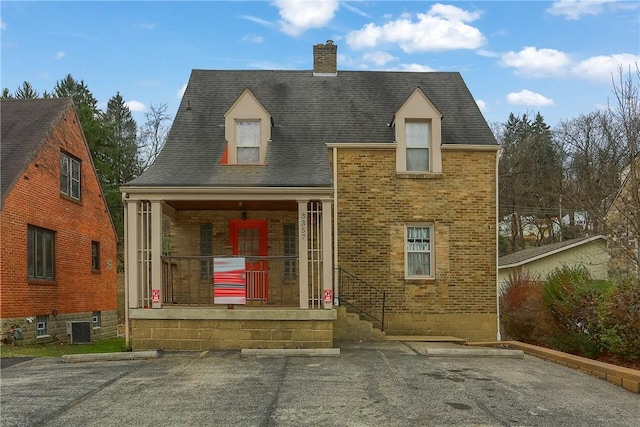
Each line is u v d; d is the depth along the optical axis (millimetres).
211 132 15359
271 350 11227
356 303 14766
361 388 8125
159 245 12148
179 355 11234
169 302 13867
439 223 15062
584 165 25625
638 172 15211
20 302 14859
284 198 12219
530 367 10125
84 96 45438
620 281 11016
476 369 9766
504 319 17000
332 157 15023
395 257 14938
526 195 40594
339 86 17422
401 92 17234
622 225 15125
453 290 14961
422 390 8031
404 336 14477
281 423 6344
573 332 11430
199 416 6617
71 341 17125
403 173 15055
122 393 7816
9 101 18438
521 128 53031
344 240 14875
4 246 14133
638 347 9625
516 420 6598
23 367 10258
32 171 15688
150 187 12094
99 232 21078
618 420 6707
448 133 15633
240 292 12047
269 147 14641
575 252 25672
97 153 37875
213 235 15141
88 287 19844
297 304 13711
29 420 6465
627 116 18672
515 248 40375
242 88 17188
